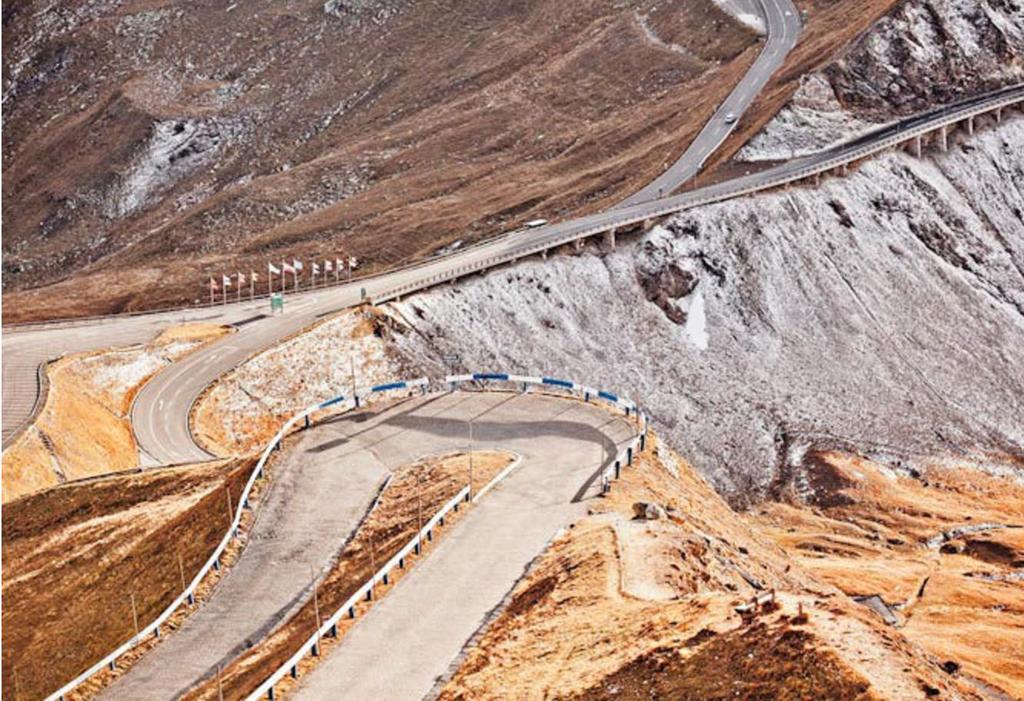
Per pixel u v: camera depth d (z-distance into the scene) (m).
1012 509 116.12
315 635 52.47
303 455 78.31
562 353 123.31
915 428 126.31
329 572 64.06
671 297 132.75
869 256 142.25
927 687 39.22
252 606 61.97
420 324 118.50
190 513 74.31
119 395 107.81
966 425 128.38
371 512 69.69
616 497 66.88
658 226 136.50
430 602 56.09
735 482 117.44
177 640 59.72
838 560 101.12
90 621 67.44
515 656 49.16
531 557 59.78
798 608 44.34
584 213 145.38
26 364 107.56
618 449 75.44
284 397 108.12
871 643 41.97
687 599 48.72
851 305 137.38
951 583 94.38
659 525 60.25
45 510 83.19
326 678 50.34
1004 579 97.75
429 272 128.62
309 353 112.12
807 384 129.00
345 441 80.19
